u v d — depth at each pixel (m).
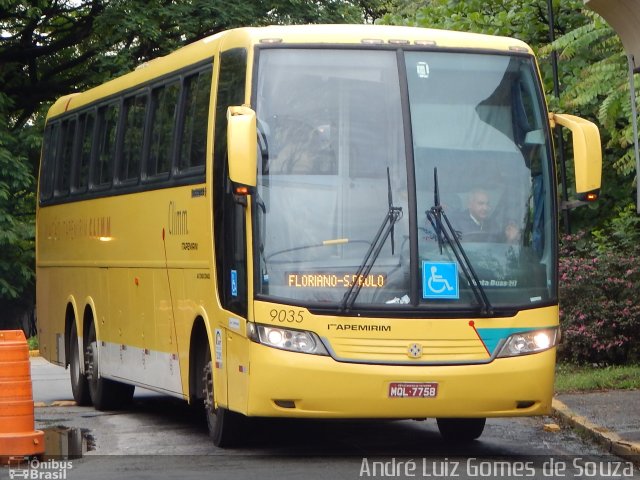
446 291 14.96
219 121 16.53
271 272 14.91
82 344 23.77
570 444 17.19
